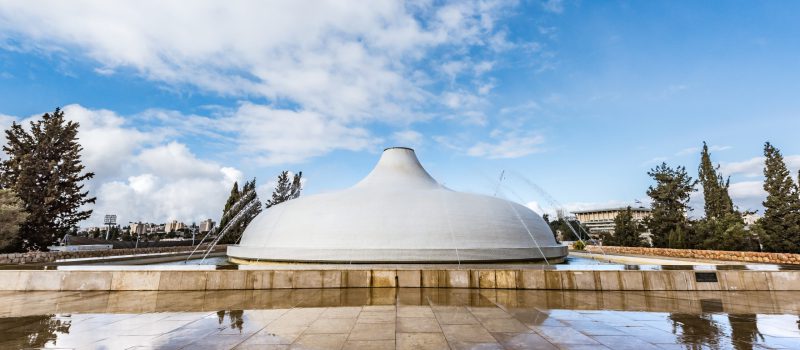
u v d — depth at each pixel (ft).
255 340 20.30
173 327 23.04
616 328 22.57
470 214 55.67
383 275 37.01
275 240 56.08
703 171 121.60
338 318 25.07
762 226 84.17
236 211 141.90
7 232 75.72
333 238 52.44
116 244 146.92
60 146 100.53
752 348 18.92
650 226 111.75
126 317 25.61
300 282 36.32
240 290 35.53
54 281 35.94
